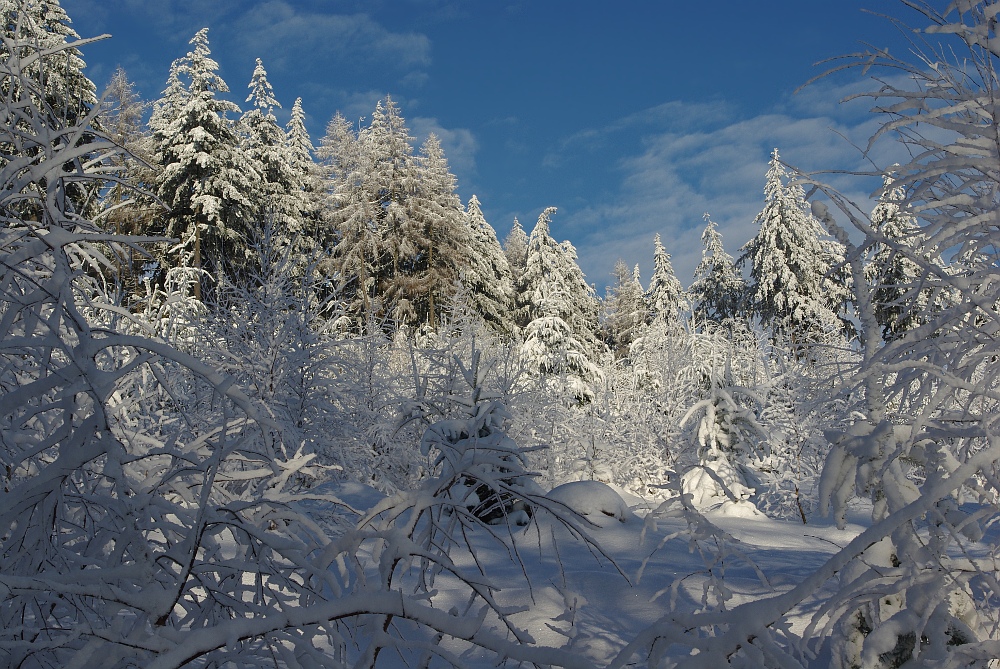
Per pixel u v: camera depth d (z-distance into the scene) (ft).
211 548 10.90
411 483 52.42
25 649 9.74
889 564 11.59
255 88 136.87
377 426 52.06
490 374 61.77
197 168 102.27
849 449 11.69
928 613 9.88
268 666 9.88
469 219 174.50
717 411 58.29
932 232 10.47
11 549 10.15
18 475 11.64
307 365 45.96
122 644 8.51
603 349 148.87
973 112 10.31
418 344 72.59
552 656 9.46
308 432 44.57
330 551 10.96
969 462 8.52
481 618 9.85
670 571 25.73
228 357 43.50
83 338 9.56
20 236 10.29
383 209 150.30
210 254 95.71
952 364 9.97
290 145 156.46
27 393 9.58
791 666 8.60
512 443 35.37
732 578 24.86
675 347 74.23
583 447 68.90
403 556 10.84
